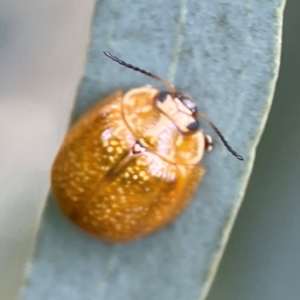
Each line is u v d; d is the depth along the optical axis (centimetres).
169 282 10
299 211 10
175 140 10
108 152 10
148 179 10
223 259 10
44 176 10
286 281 10
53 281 10
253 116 10
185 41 10
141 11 10
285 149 10
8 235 10
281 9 10
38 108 10
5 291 10
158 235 10
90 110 10
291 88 10
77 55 10
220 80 10
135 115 10
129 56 10
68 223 10
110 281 10
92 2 10
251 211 10
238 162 10
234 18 10
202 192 10
